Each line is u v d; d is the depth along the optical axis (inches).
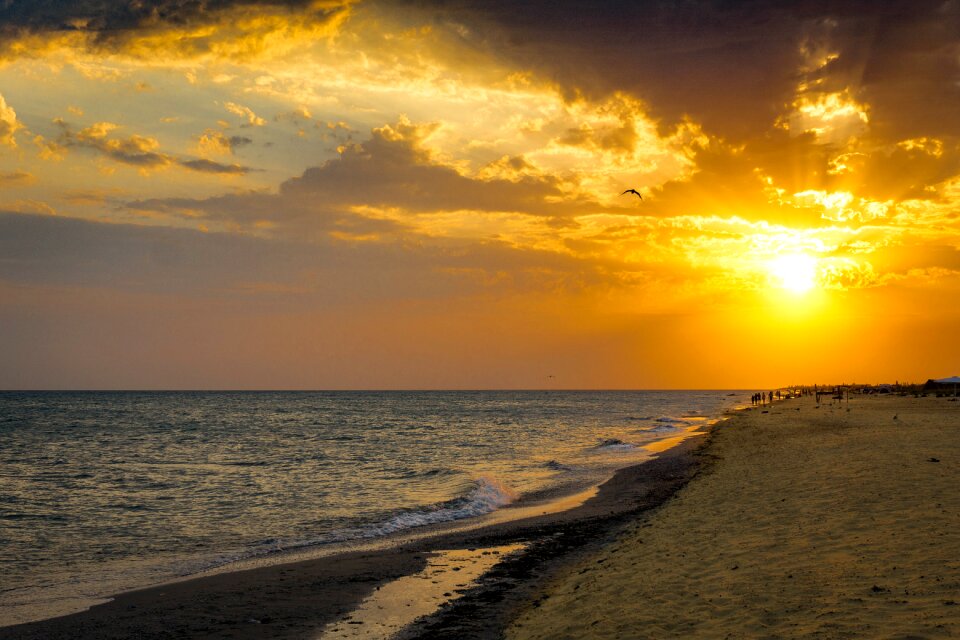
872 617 315.9
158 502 1057.5
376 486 1207.6
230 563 644.7
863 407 3038.9
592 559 572.4
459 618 439.8
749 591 387.9
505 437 2524.6
